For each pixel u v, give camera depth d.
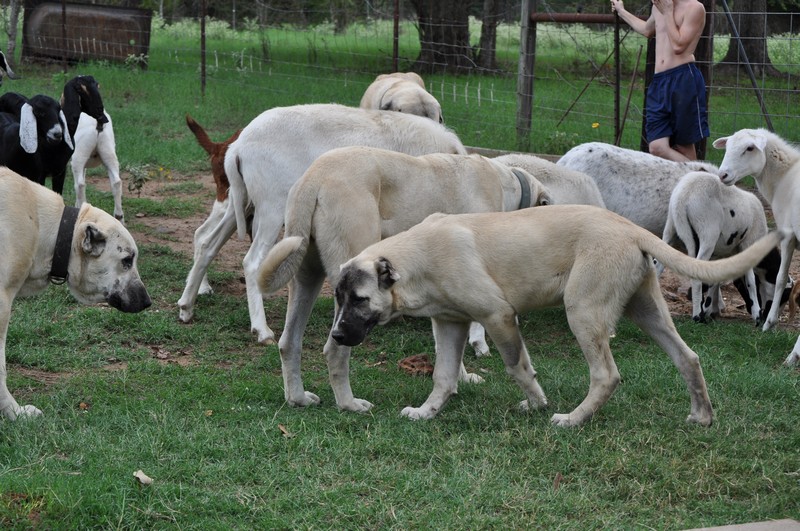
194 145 13.50
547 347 6.91
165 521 3.93
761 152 7.45
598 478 4.49
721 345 6.98
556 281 5.12
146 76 19.06
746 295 8.11
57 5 20.75
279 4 31.11
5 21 24.73
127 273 5.35
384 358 6.60
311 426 5.00
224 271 8.55
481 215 5.30
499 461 4.62
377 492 4.24
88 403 5.32
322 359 6.46
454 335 5.33
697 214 7.71
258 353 6.54
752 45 21.41
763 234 8.04
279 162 6.73
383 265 4.90
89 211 5.35
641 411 5.38
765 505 4.20
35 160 8.66
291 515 4.02
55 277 5.27
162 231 9.60
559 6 26.41
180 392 5.54
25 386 5.56
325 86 18.02
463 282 5.05
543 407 5.36
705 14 9.67
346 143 6.81
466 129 14.21
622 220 5.14
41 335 6.47
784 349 6.93
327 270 5.46
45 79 18.73
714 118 15.07
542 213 5.21
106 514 3.91
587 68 23.77
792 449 4.88
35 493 3.98
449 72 23.50
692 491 4.34
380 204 5.76
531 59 12.39
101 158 9.93
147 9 21.30
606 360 5.07
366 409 5.40
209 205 10.87
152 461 4.46
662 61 9.23
